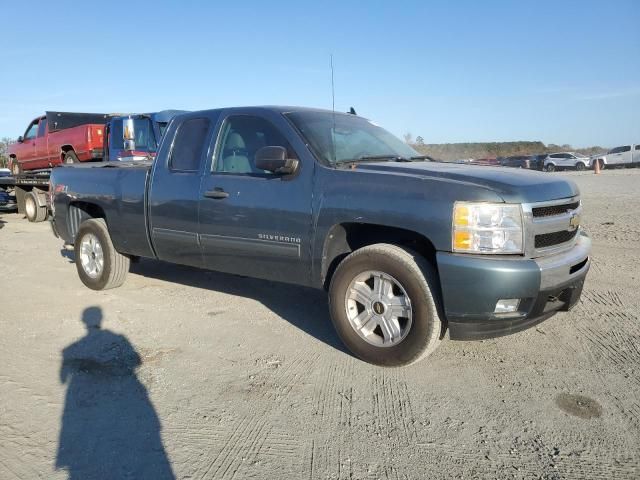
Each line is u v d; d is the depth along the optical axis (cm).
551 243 374
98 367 405
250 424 323
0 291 629
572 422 321
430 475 273
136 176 548
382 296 388
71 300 586
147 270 733
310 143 432
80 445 301
